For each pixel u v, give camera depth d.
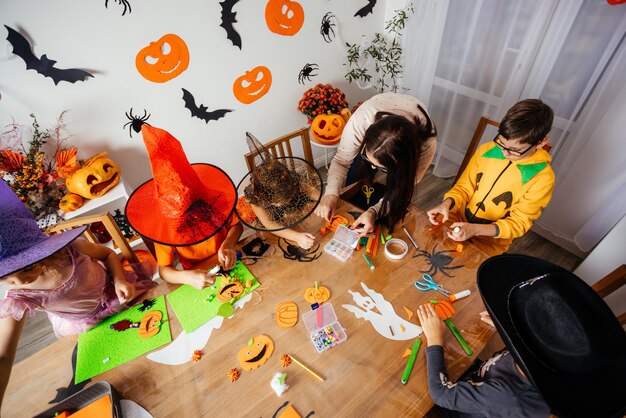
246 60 2.09
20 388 0.87
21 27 1.41
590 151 1.67
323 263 1.13
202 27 1.83
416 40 2.37
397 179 1.06
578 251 1.95
